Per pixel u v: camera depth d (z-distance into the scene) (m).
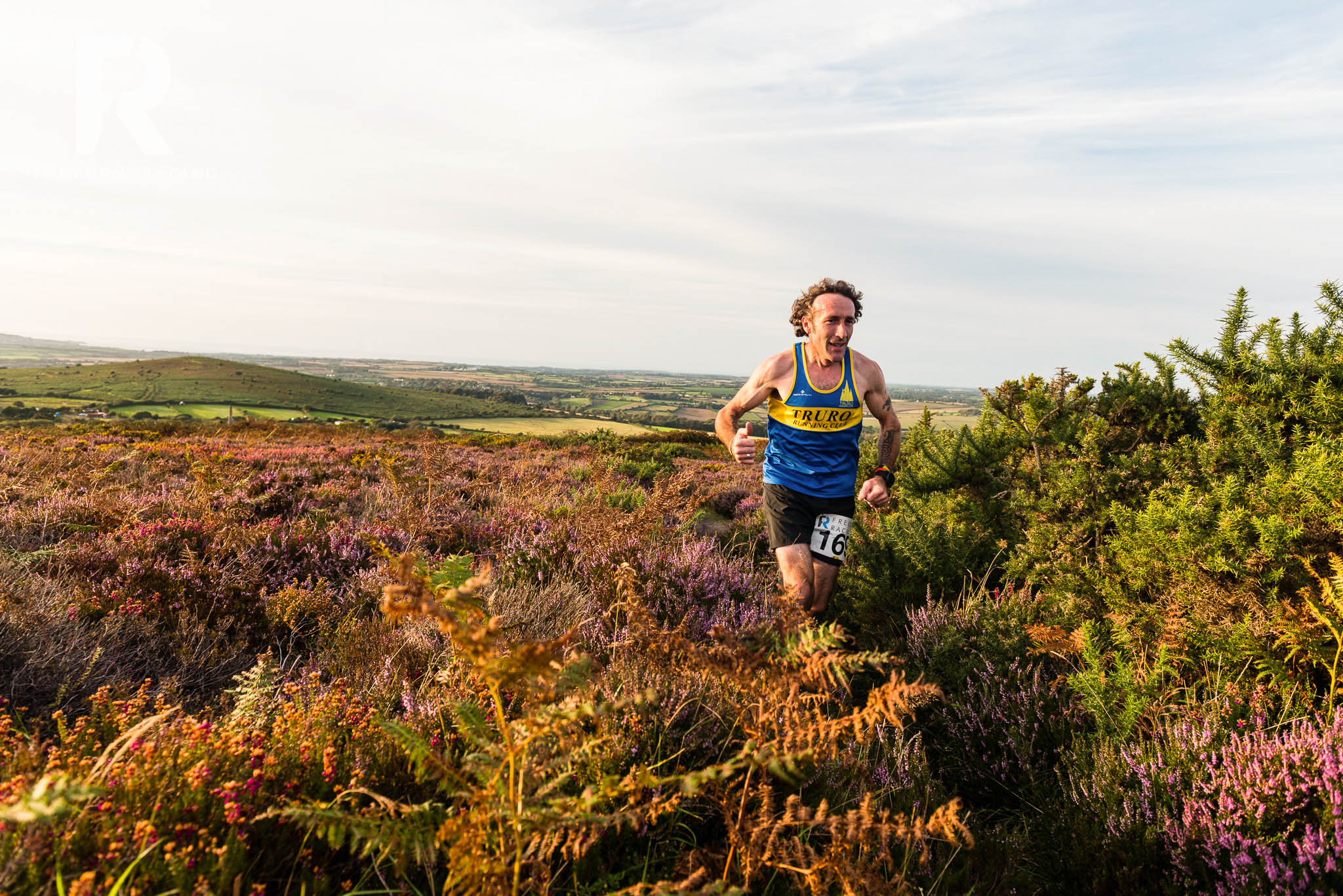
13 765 1.32
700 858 1.44
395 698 2.10
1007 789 2.15
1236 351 3.61
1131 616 2.78
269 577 3.28
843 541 3.38
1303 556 2.44
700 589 3.51
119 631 2.52
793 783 1.26
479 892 1.11
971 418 6.46
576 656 1.28
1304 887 1.41
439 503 5.54
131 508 4.45
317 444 16.50
